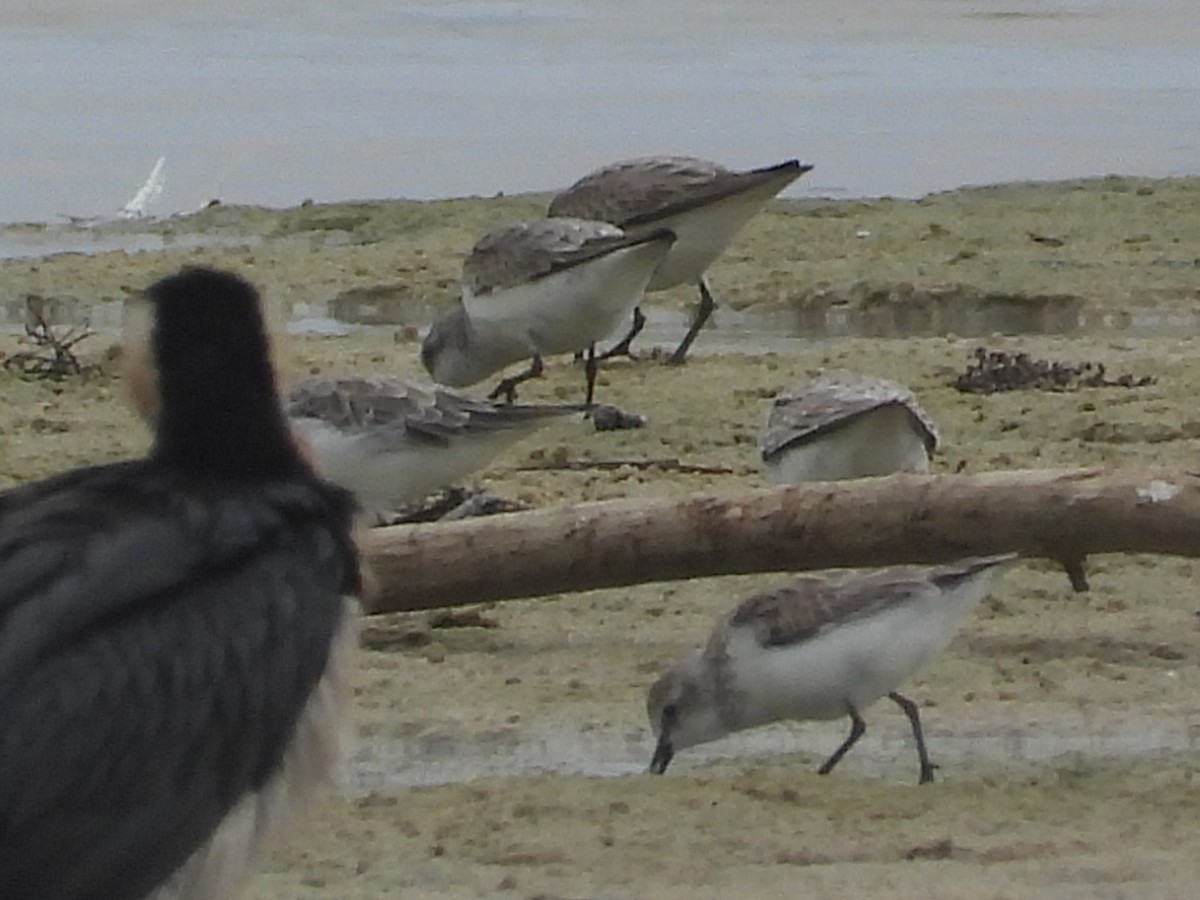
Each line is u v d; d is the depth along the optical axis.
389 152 30.25
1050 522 12.80
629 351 21.12
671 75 35.97
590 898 9.79
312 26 40.19
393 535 13.09
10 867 6.87
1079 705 12.54
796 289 23.08
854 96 34.09
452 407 15.16
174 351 7.57
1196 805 11.09
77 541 7.08
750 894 9.73
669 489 16.70
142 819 7.02
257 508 7.37
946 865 10.19
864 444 15.23
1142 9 42.03
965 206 26.47
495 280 18.84
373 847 10.52
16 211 27.34
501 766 11.82
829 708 11.82
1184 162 29.19
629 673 13.20
